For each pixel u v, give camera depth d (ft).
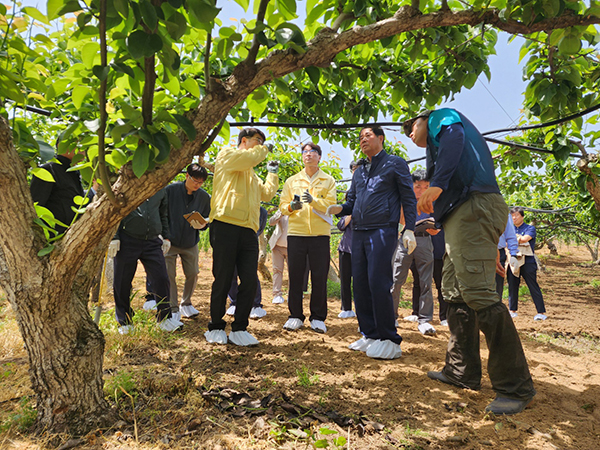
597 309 22.15
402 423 6.51
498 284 17.97
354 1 6.52
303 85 9.85
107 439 5.59
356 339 12.28
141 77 5.04
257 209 11.32
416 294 16.07
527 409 7.24
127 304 11.81
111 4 4.02
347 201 12.34
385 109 11.05
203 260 43.70
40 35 5.50
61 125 6.45
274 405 6.93
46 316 5.59
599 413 7.32
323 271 13.30
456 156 7.21
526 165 14.89
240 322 10.93
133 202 5.30
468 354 8.16
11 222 5.29
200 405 6.82
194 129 5.10
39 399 5.90
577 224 31.30
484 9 6.46
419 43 8.15
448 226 7.75
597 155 12.23
